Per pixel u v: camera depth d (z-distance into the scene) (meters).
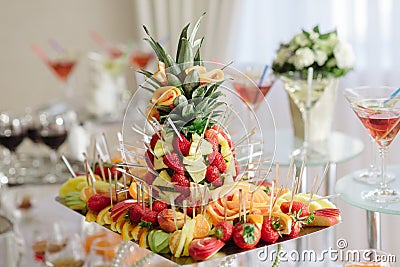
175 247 1.38
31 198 2.59
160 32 4.11
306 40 2.44
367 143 3.51
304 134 2.51
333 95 2.50
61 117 3.01
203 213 1.47
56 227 2.11
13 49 4.43
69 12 4.43
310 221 1.50
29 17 4.42
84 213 1.68
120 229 1.54
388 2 3.34
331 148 2.40
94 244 1.99
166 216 1.44
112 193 1.67
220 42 3.85
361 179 1.94
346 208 3.51
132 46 4.02
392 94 1.81
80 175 1.95
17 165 3.04
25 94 4.48
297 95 2.46
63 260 2.05
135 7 4.32
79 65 4.48
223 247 1.41
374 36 3.39
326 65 2.43
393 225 3.38
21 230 2.41
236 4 3.79
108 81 3.68
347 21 3.49
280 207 1.53
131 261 1.87
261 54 3.84
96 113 3.61
